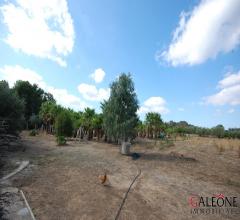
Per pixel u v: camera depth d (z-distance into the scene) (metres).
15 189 7.25
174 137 43.12
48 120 37.56
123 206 6.50
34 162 11.71
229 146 23.98
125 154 16.98
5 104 17.94
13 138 18.23
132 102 20.28
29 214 5.52
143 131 46.78
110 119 20.11
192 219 6.02
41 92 55.94
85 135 33.44
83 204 6.44
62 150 17.38
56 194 7.13
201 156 17.42
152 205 6.77
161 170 12.16
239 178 10.98
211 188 9.08
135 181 9.43
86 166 11.76
